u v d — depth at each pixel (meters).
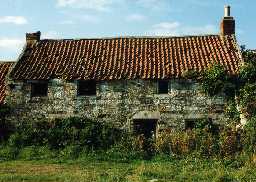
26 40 29.75
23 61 27.70
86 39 29.94
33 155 23.06
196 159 20.64
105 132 24.88
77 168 19.33
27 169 19.02
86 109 25.81
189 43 28.47
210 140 21.83
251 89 23.11
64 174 17.17
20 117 26.17
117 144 23.86
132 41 29.23
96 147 24.31
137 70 25.81
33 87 26.50
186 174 16.66
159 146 22.92
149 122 25.52
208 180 15.66
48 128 25.50
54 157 22.77
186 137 22.58
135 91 25.52
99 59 27.42
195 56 26.86
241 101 23.22
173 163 20.00
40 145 24.62
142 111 25.36
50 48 29.12
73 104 25.92
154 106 25.33
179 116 25.12
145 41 29.12
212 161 20.03
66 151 23.28
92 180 15.70
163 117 25.19
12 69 26.78
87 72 26.11
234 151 21.25
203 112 24.95
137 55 27.52
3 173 17.81
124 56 27.52
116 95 25.62
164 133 23.80
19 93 26.31
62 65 27.05
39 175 17.11
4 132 25.88
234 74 24.62
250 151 20.36
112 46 28.84
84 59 27.53
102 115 25.64
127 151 23.06
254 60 24.44
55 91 26.11
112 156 22.44
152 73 25.41
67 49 28.89
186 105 25.11
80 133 24.66
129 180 15.52
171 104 25.23
